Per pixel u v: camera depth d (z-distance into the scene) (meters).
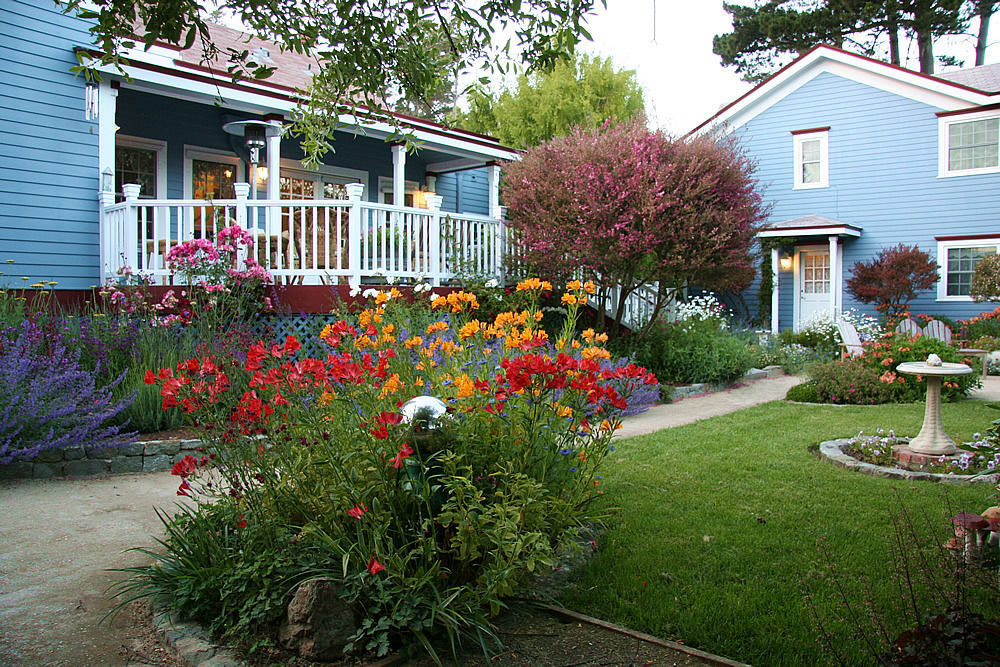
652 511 4.43
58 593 3.38
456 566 3.04
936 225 16.67
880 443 6.09
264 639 2.75
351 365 3.12
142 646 2.84
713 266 10.38
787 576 3.40
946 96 16.42
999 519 3.24
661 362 11.05
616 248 10.08
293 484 3.26
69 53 9.31
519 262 11.31
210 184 12.05
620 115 25.73
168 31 3.56
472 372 3.97
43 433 5.66
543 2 3.77
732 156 10.57
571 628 2.96
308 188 13.60
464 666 2.65
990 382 11.26
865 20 25.64
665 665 2.64
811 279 18.53
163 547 4.00
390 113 4.79
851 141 17.69
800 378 12.55
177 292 8.38
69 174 9.34
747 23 28.03
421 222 10.23
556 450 3.52
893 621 2.86
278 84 10.34
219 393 3.33
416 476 3.01
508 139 26.88
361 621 2.75
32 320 6.95
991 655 2.08
